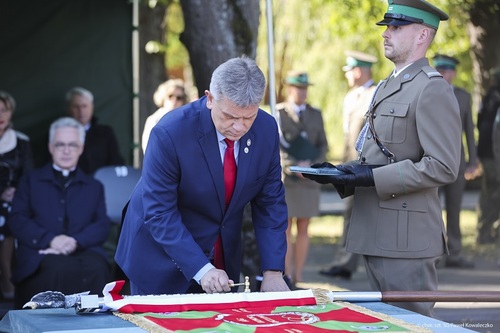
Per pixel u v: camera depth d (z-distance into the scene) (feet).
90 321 14.11
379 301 15.87
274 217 17.49
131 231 17.70
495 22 53.83
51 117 35.53
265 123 17.15
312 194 36.35
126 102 37.17
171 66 87.92
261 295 15.47
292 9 75.87
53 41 35.50
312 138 36.63
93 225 27.45
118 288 15.06
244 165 16.81
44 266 26.14
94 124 35.29
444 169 18.11
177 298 15.03
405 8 18.76
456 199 41.63
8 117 31.27
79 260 26.48
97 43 36.35
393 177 18.20
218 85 15.35
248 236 28.12
